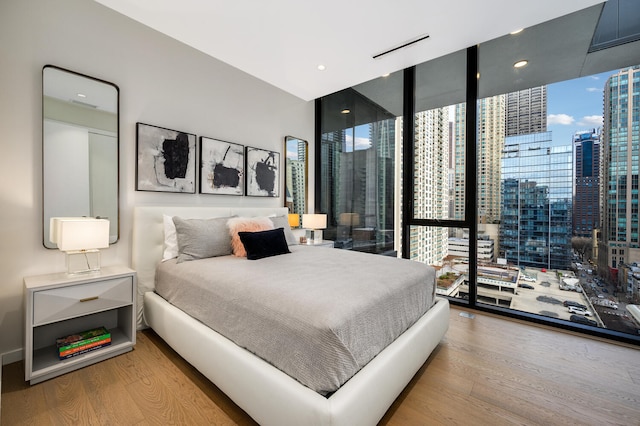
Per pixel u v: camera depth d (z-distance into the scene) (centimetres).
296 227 398
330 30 229
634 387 158
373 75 312
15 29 183
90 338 186
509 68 263
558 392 154
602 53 222
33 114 190
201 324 170
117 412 139
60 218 191
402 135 330
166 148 260
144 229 236
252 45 252
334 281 160
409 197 326
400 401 148
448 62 294
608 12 219
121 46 233
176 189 268
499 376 169
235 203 326
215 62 302
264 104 357
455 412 139
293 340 119
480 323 247
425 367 179
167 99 263
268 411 118
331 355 109
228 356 140
